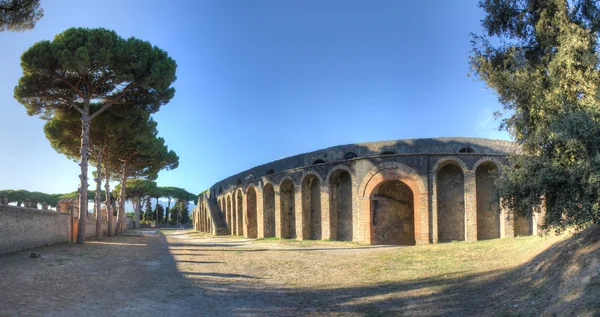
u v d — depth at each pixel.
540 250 13.33
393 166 27.72
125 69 25.61
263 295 12.43
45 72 24.58
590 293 7.43
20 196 62.81
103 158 41.38
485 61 12.35
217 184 63.25
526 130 10.62
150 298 11.57
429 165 27.09
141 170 51.81
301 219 32.94
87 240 32.53
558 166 8.59
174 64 28.94
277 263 19.53
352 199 29.52
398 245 26.75
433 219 26.45
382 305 10.74
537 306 8.34
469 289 11.48
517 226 26.36
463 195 27.75
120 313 9.69
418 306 10.28
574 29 10.06
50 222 25.17
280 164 40.12
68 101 27.72
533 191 9.14
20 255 18.14
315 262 19.66
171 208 115.06
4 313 8.79
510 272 12.09
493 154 26.56
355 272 16.39
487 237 27.00
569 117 8.04
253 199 42.72
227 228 52.53
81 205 26.95
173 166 53.94
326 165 31.27
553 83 10.05
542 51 11.88
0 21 16.08
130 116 30.33
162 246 29.86
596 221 7.84
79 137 32.75
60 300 10.46
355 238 28.88
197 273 16.48
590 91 8.97
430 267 16.25
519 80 10.92
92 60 24.56
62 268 15.44
